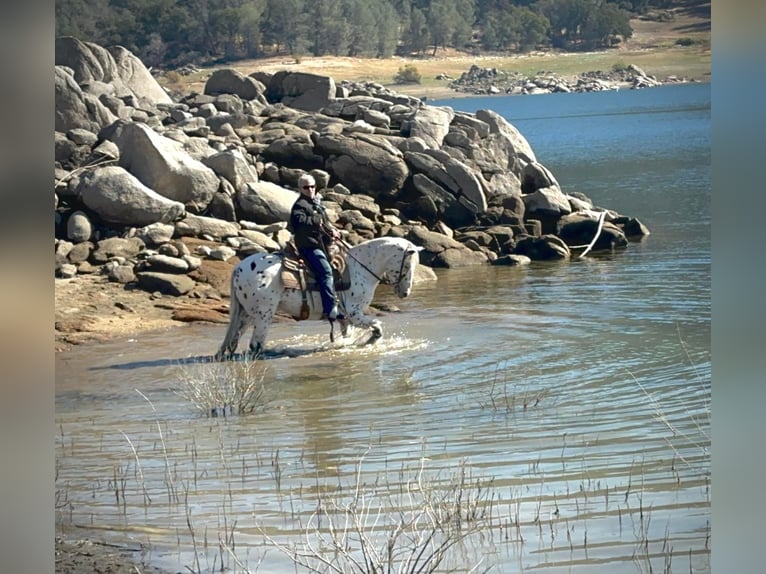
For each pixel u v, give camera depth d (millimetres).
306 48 165000
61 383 11641
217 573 5586
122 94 29109
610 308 15547
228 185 20625
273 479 7492
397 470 7605
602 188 40656
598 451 7988
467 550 5852
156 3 155500
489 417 9281
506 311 15602
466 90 157000
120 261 17391
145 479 7590
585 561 5621
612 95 144250
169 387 11250
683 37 180125
